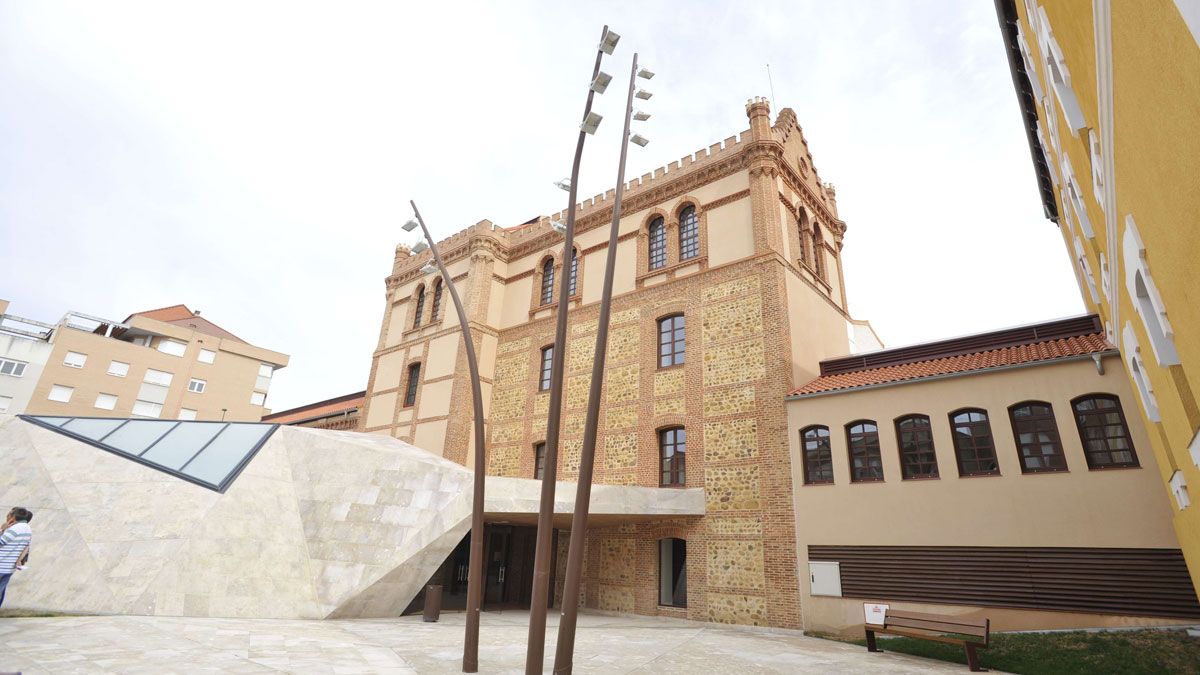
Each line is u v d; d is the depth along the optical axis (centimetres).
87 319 5125
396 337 3180
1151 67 345
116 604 1154
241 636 1013
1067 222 1338
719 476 1861
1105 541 1260
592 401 783
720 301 2069
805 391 1827
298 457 1620
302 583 1357
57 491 1364
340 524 1482
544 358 2542
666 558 1941
